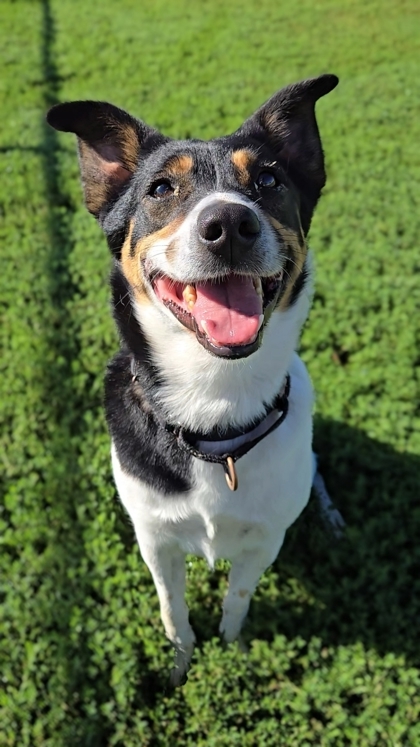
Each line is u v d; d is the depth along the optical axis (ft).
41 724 1.75
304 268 1.64
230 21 5.90
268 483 1.57
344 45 5.39
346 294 2.87
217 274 1.36
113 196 1.69
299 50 5.28
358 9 6.14
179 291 1.46
